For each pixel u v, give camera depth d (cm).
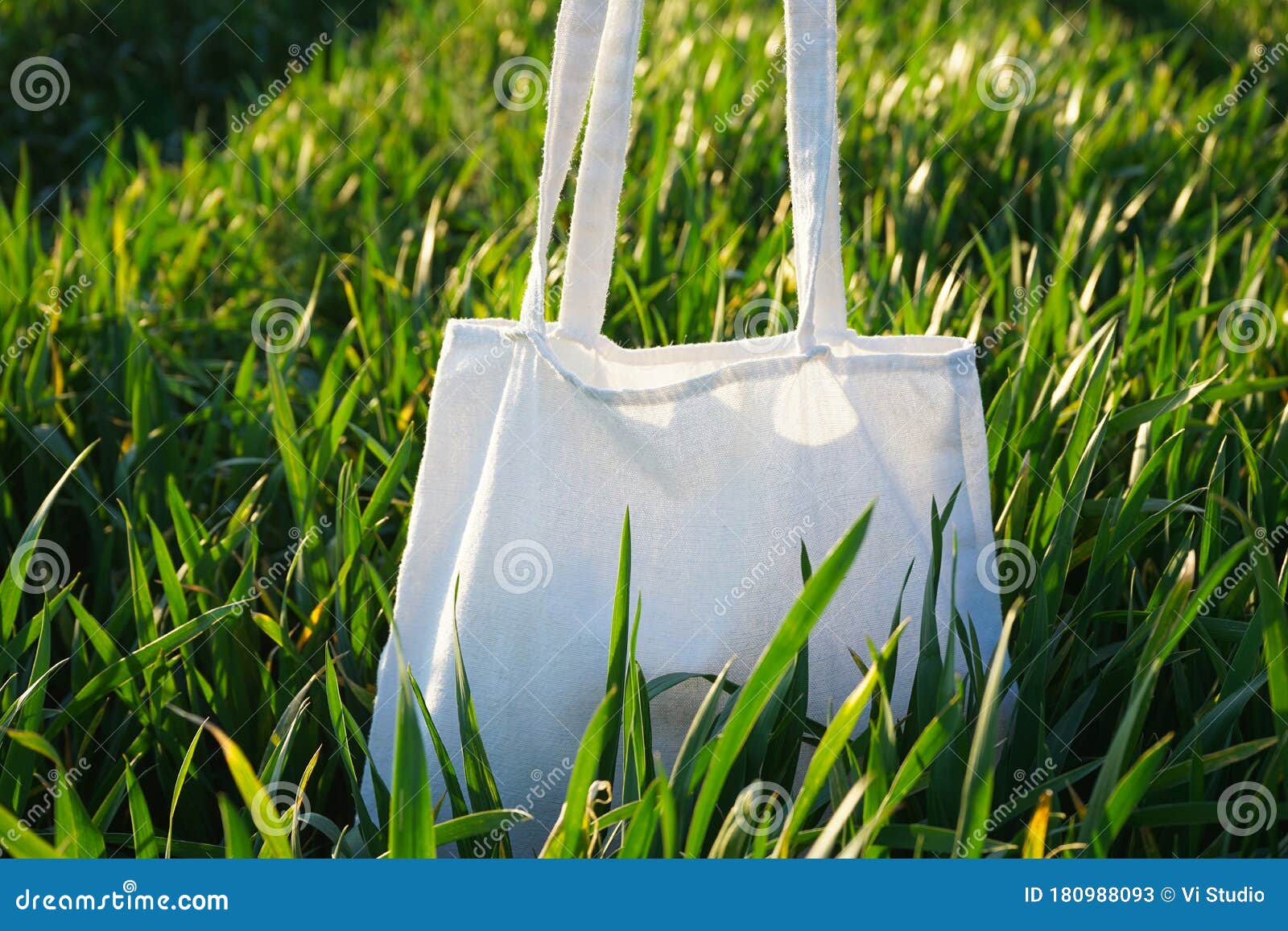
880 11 556
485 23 539
